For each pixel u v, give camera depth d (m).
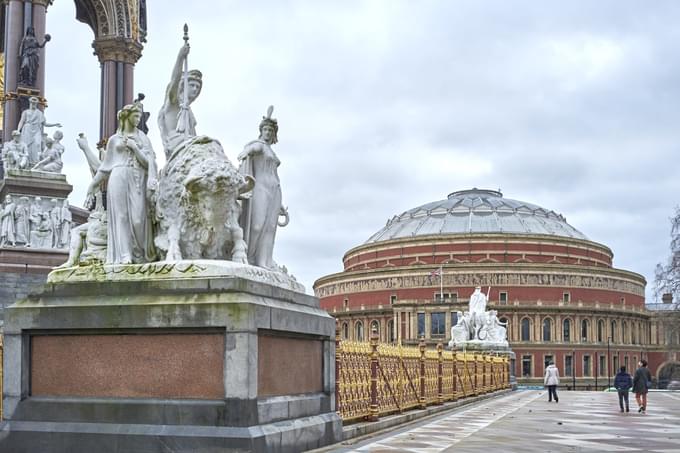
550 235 137.00
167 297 12.31
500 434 19.47
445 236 136.12
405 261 138.62
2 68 49.50
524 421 24.25
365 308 135.38
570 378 127.31
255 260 14.63
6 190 35.41
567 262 137.38
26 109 40.12
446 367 30.33
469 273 129.12
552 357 127.06
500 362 45.88
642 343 142.38
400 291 132.25
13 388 12.87
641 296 145.62
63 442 12.34
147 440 11.89
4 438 12.62
